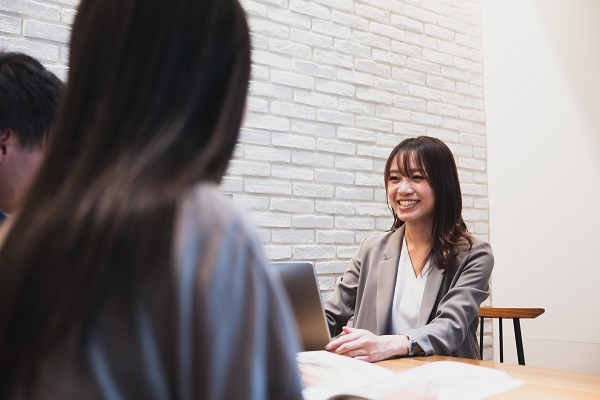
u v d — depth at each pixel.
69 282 0.35
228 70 0.44
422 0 3.00
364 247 1.89
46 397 0.34
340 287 1.91
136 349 0.35
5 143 0.84
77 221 0.36
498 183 3.18
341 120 2.63
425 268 1.69
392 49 2.84
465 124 3.12
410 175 1.70
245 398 0.35
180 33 0.41
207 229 0.37
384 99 2.79
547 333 2.96
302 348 1.27
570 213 2.92
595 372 2.75
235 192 2.30
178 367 0.35
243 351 0.36
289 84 2.47
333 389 0.91
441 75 3.04
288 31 2.48
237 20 0.44
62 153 0.41
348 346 1.26
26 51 1.91
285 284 1.30
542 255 3.01
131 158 0.38
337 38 2.64
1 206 0.86
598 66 2.88
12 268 0.36
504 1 3.22
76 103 0.42
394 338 1.32
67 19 2.01
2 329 0.35
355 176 2.66
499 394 0.90
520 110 3.13
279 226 2.41
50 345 0.34
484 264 1.62
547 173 3.01
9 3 1.89
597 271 2.79
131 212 0.36
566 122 2.97
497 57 3.22
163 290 0.35
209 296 0.35
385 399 0.79
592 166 2.86
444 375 1.00
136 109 0.40
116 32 0.41
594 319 2.80
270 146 2.40
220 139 0.42
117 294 0.35
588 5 2.95
